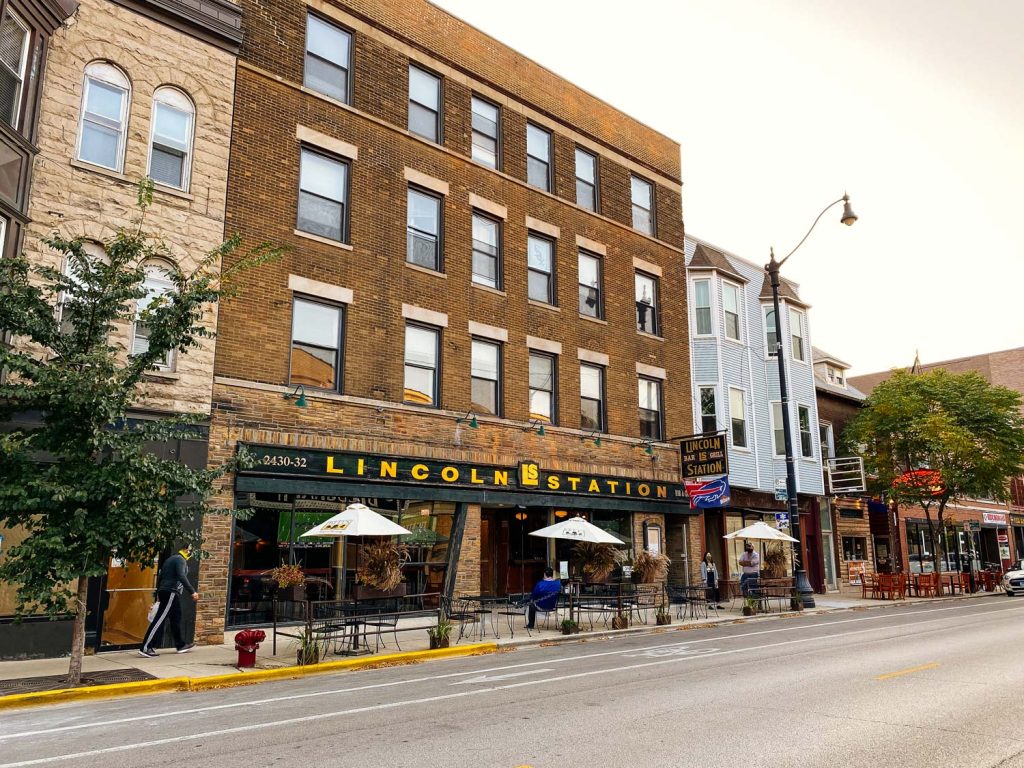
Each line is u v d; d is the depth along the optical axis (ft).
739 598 83.41
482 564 69.05
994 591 108.27
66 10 44.34
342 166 58.80
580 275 75.46
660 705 27.73
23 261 33.47
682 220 88.38
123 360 45.03
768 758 20.40
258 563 49.03
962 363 193.98
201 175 49.93
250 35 54.54
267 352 51.19
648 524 75.10
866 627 56.49
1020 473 104.58
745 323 92.84
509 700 29.25
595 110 80.59
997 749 21.20
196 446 46.14
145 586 44.16
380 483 54.65
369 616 45.52
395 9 64.08
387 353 57.88
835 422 110.93
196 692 33.42
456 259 64.13
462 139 67.00
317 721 26.09
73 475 32.86
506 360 66.13
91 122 46.09
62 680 33.81
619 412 75.20
